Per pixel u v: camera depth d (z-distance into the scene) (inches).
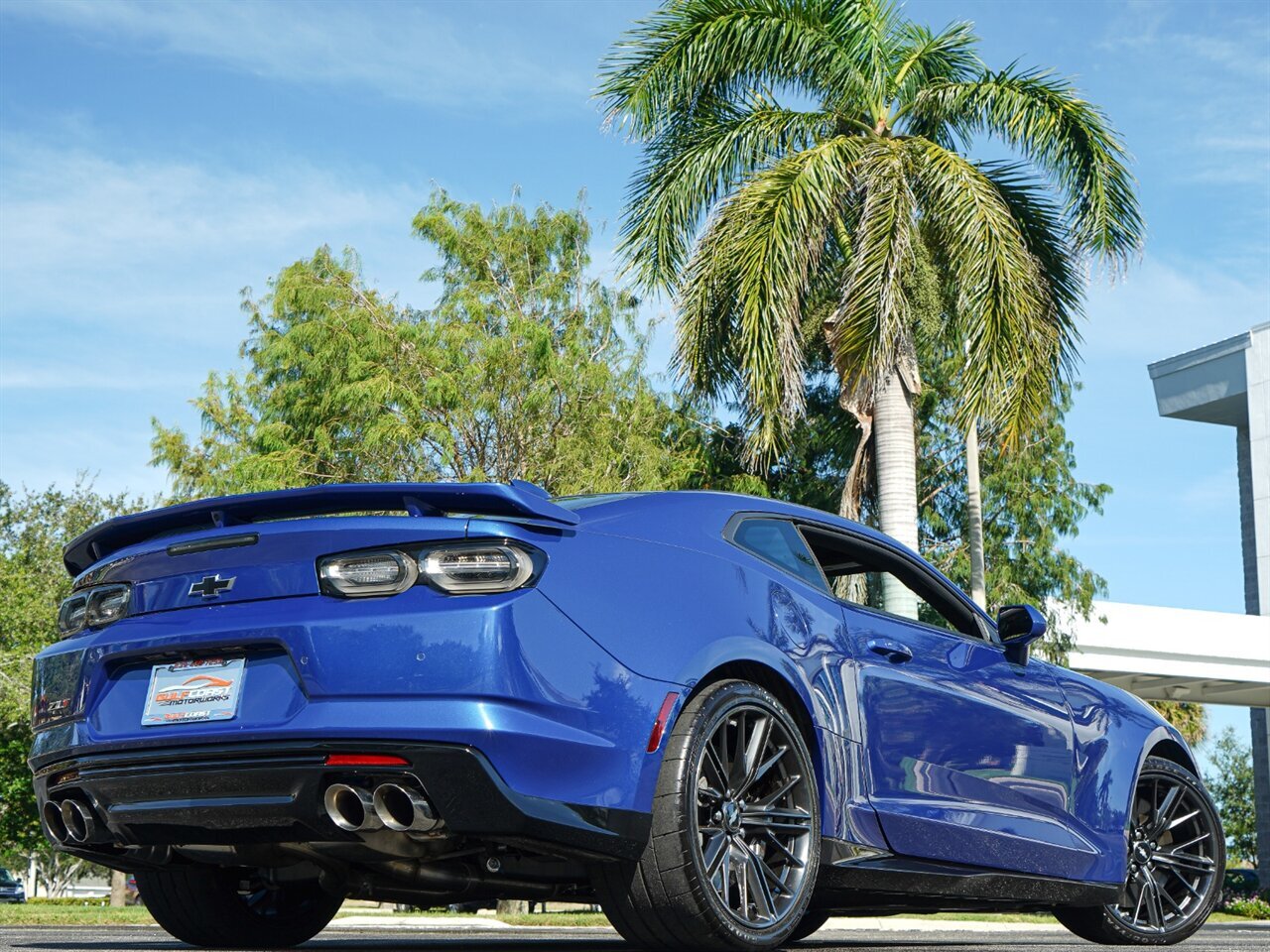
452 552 121.0
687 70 619.8
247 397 938.1
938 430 987.9
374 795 117.0
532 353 797.2
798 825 139.0
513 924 413.7
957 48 639.8
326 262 879.1
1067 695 186.5
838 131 631.8
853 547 169.3
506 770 115.7
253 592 127.6
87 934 268.1
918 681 160.9
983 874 161.2
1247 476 1710.1
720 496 154.1
